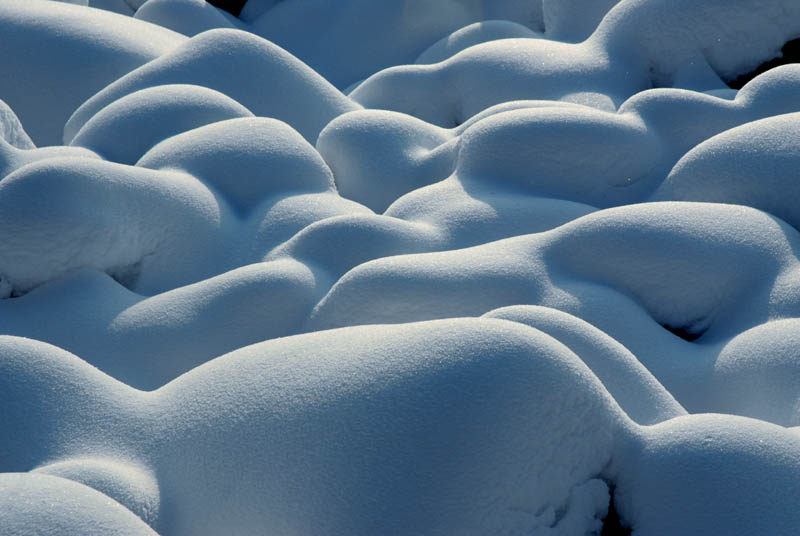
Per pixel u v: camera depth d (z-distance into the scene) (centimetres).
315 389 1766
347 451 1748
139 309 1917
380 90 2258
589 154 2031
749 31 2178
